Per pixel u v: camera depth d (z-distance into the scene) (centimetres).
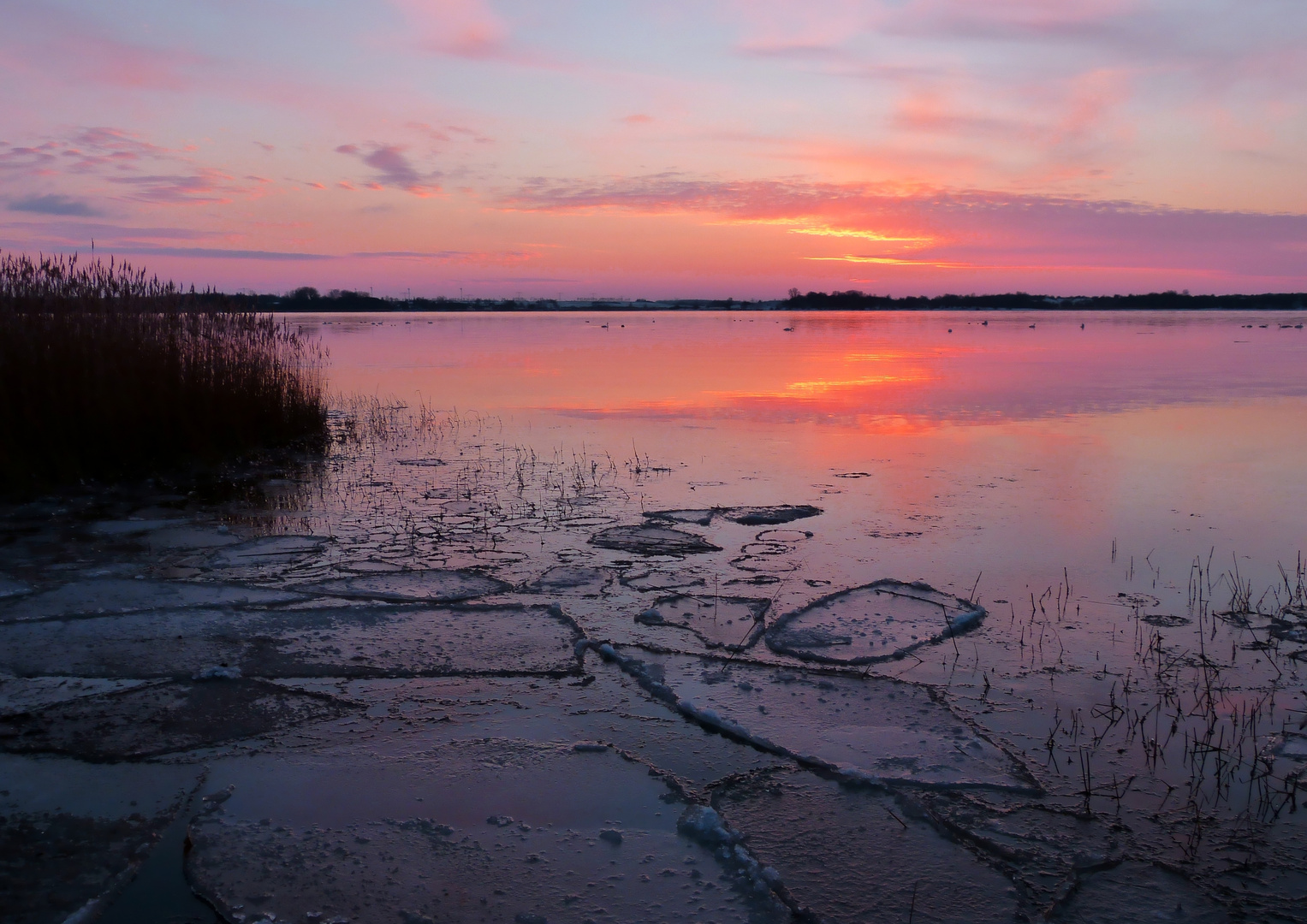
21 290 817
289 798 298
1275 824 287
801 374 1888
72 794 297
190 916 243
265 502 695
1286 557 559
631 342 3362
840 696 372
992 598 486
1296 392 1491
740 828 286
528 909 248
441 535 602
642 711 361
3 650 407
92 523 630
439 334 4159
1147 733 343
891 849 276
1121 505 691
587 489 743
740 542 589
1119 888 258
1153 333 4203
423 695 372
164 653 407
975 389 1541
